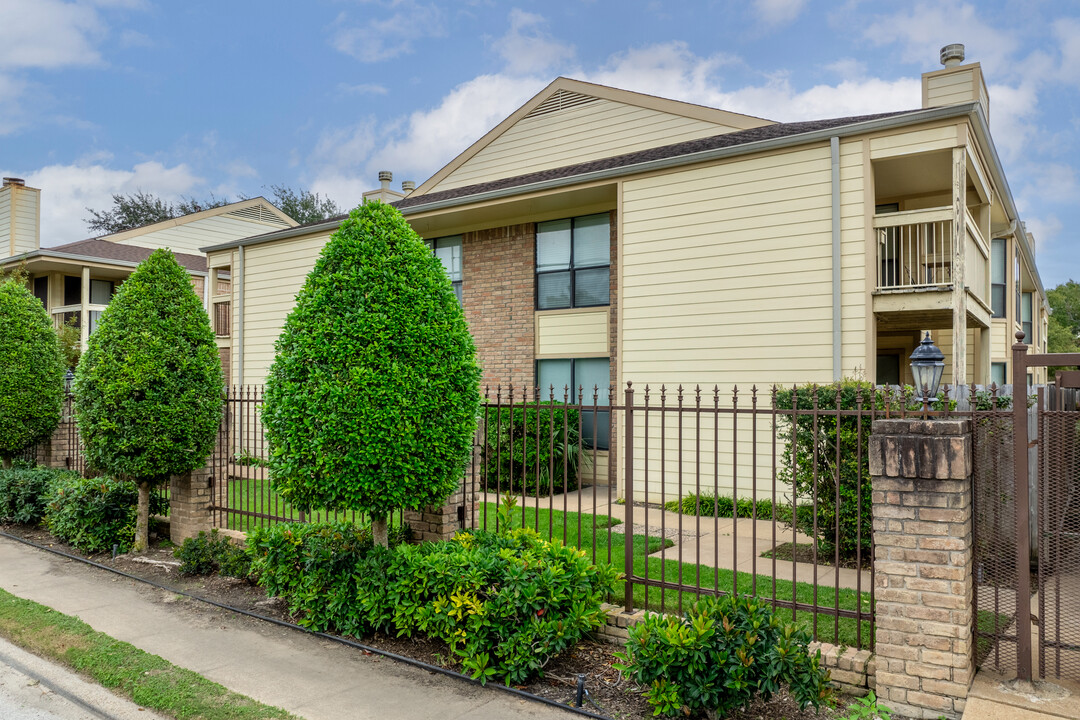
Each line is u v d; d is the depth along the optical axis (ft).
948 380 42.65
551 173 45.14
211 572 23.52
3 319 33.73
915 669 12.30
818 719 12.44
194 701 13.52
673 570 20.75
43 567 25.00
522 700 13.87
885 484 12.68
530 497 36.04
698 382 33.60
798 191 31.19
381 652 16.29
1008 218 47.16
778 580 19.79
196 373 25.54
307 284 17.69
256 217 90.48
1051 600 18.71
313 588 18.01
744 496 31.94
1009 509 13.39
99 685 14.87
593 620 15.71
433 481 17.24
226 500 26.08
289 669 15.51
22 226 69.72
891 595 12.55
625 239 35.88
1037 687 12.20
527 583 15.20
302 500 17.38
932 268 39.73
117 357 24.59
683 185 34.19
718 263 33.17
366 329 16.48
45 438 35.58
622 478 33.63
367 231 17.53
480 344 47.67
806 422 22.41
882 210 41.11
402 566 16.78
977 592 13.15
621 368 35.91
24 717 13.65
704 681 12.24
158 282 25.38
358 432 16.15
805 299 30.99
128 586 22.48
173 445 24.67
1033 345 72.23
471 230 48.24
